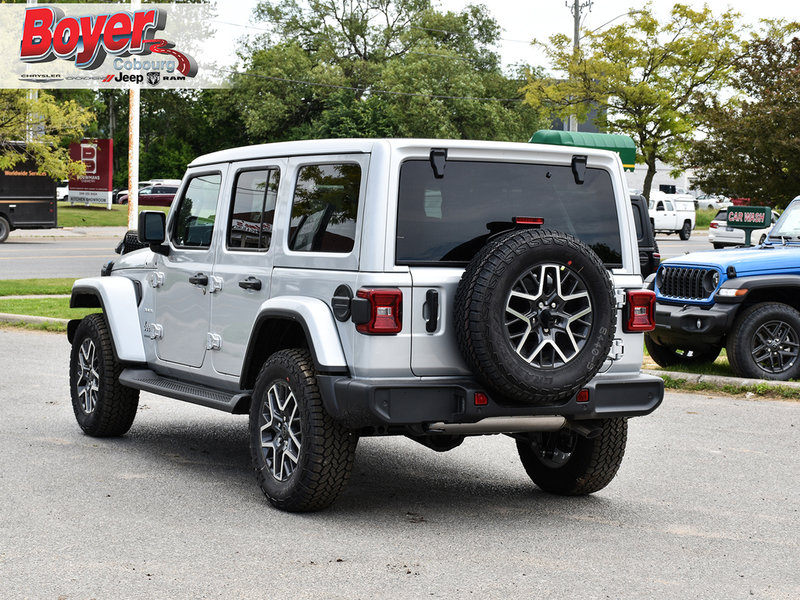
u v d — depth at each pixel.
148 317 7.88
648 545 5.55
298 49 76.06
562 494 6.73
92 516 5.92
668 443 8.39
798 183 22.59
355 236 5.76
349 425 5.66
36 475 6.92
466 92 70.62
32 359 12.40
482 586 4.77
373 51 78.88
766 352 11.41
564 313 5.62
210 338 7.02
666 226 48.66
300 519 5.94
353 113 69.88
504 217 5.94
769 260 11.51
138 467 7.24
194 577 4.83
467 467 7.57
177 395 7.07
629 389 6.14
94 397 8.28
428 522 5.95
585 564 5.17
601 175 6.30
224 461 7.53
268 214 6.54
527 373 5.52
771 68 23.59
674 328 11.71
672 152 36.38
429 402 5.61
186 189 7.56
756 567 5.18
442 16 78.94
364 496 6.56
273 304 6.15
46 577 4.80
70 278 23.41
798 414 9.71
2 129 36.81
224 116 82.50
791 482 7.12
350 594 4.62
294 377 5.91
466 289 5.51
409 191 5.74
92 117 39.44
